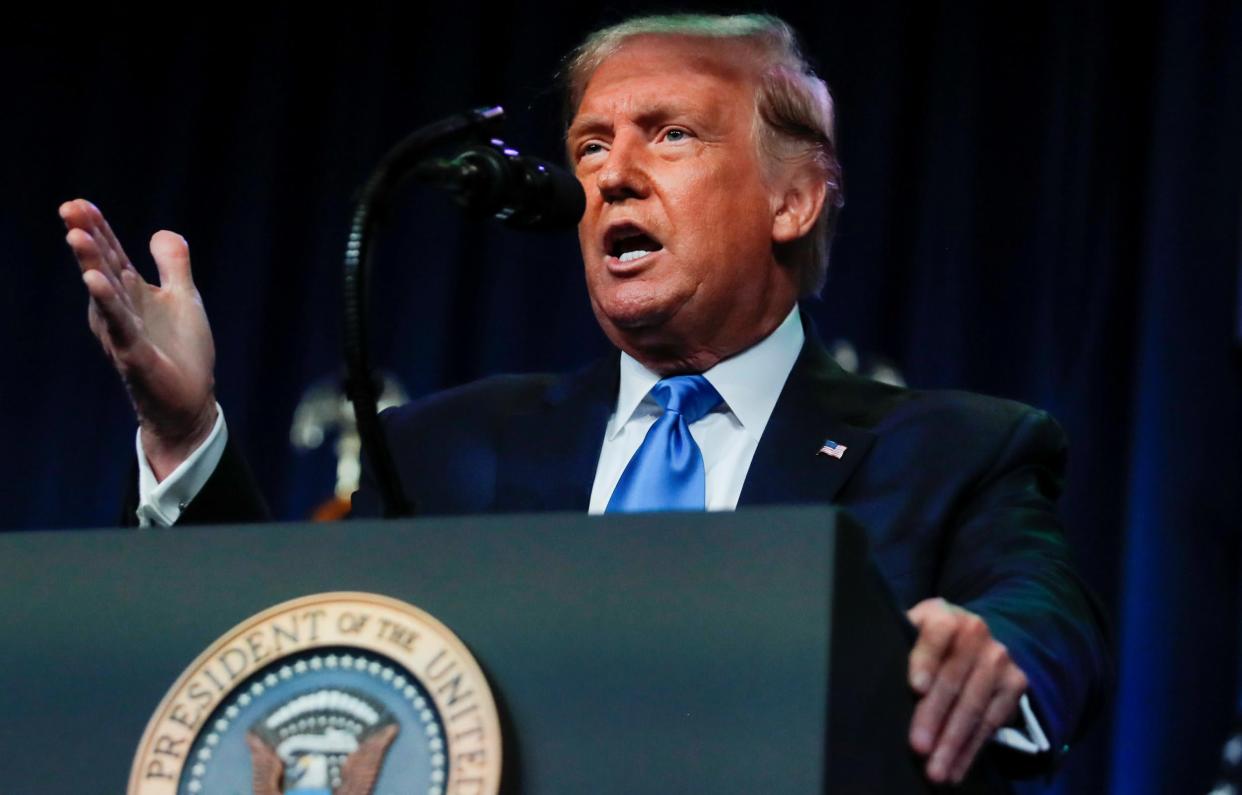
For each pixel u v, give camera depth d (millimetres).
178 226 11148
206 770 2510
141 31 11516
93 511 10930
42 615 2760
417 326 10602
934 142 9781
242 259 10984
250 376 10812
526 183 3238
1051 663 3178
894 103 9938
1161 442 8906
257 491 3990
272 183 11117
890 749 2584
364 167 11023
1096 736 8805
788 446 4293
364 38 11219
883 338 9703
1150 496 8867
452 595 2564
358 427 3094
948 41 9914
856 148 9922
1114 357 9312
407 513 3104
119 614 2732
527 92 10758
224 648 2570
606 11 9938
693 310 4477
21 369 11172
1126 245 9422
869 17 10078
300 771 2479
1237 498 8828
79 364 11156
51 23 11609
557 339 10438
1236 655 8672
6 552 2812
